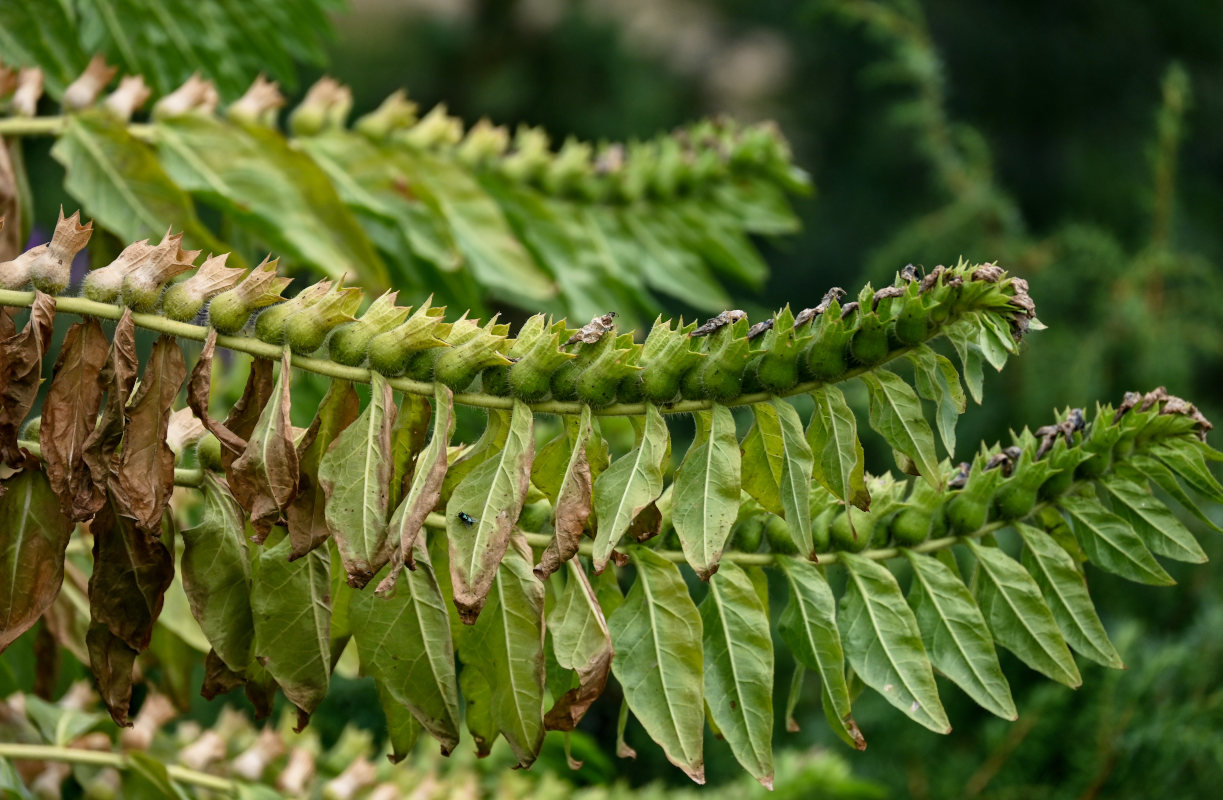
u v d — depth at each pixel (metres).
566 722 1.09
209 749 1.34
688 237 1.80
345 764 1.41
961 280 1.07
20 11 1.50
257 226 1.42
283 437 1.06
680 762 1.09
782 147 1.82
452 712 1.10
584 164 1.75
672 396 1.09
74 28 1.53
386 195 1.56
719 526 1.08
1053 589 1.13
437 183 1.59
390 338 1.07
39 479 1.09
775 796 1.68
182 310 1.06
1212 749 1.65
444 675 1.10
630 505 1.07
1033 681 1.94
